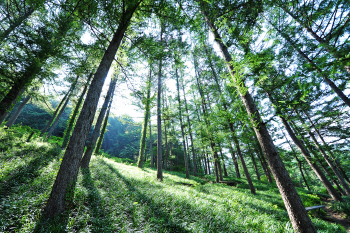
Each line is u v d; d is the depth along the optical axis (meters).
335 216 8.24
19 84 5.98
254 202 8.09
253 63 2.70
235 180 17.97
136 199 5.53
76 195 4.61
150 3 5.19
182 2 3.70
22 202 3.84
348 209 8.22
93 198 4.80
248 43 3.84
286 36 7.01
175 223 4.29
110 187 6.16
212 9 3.48
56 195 3.90
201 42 4.56
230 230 4.45
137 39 6.22
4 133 10.93
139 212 4.53
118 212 4.33
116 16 5.49
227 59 5.09
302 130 11.71
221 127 12.55
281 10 6.30
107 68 5.49
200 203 6.14
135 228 3.75
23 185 4.75
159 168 11.31
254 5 3.35
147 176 10.83
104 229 3.50
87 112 4.79
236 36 3.81
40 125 35.56
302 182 34.09
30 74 6.04
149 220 4.31
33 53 6.19
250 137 11.05
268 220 5.66
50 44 6.22
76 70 7.27
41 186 4.89
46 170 6.15
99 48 6.68
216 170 16.59
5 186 4.57
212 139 14.27
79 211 4.04
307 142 11.82
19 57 5.50
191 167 34.41
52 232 3.16
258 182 17.44
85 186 5.65
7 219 3.20
